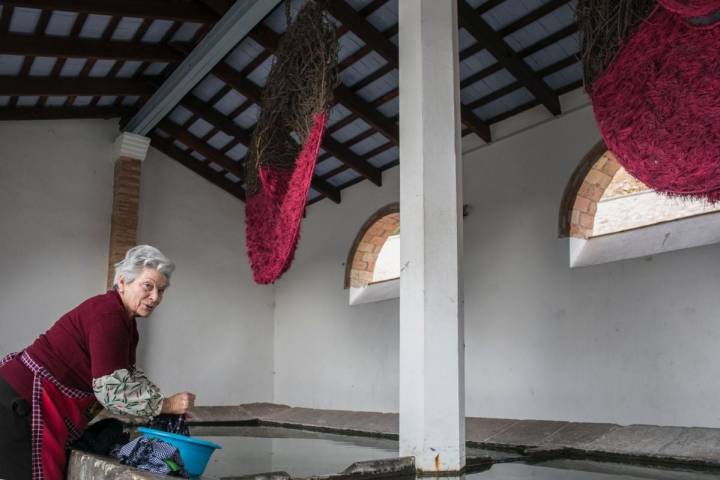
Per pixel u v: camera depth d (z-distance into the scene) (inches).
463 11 286.2
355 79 355.3
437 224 184.5
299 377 478.9
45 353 101.7
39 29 318.0
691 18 131.1
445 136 189.9
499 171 348.8
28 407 100.2
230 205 504.4
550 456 247.6
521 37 298.7
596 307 294.7
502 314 335.6
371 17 314.0
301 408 466.6
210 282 489.4
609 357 286.5
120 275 104.2
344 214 457.4
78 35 331.3
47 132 433.4
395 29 315.9
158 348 464.1
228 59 369.4
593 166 305.7
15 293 411.8
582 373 296.0
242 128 431.8
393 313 403.5
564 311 307.7
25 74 360.5
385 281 434.9
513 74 306.8
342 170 441.7
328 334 456.8
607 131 147.1
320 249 476.4
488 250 347.9
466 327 353.1
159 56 356.5
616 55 145.9
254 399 493.0
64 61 354.3
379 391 406.3
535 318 319.6
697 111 130.2
